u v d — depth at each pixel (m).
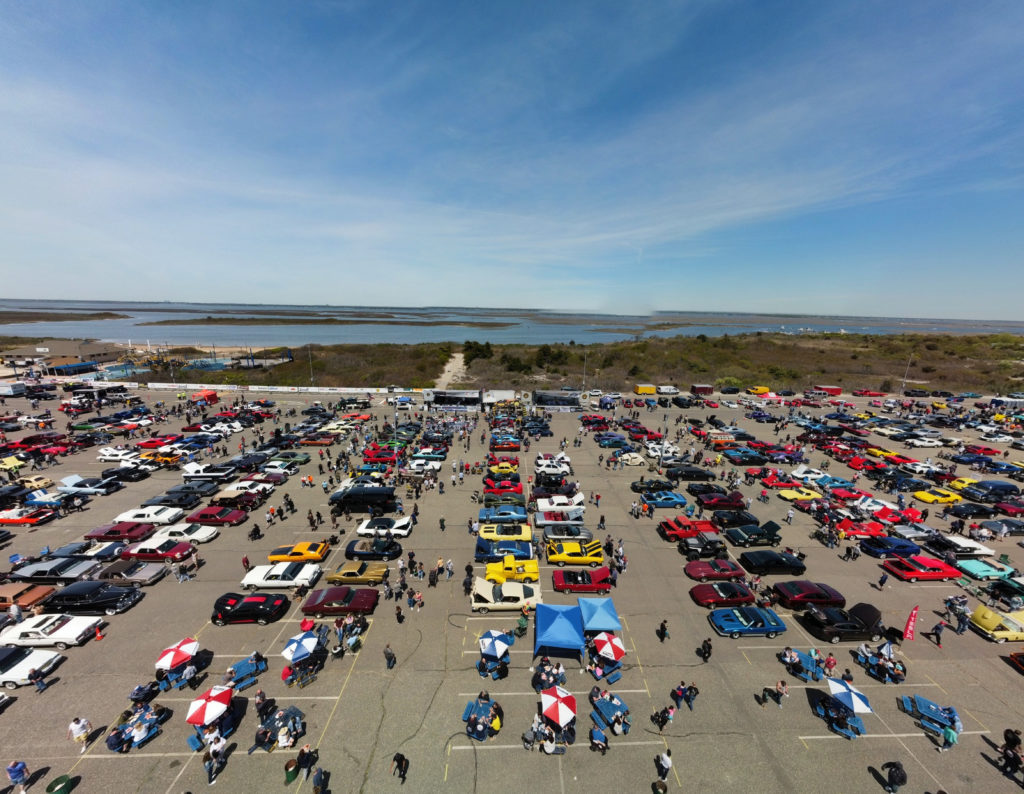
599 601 24.47
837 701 19.62
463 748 18.03
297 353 132.25
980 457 52.78
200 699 17.80
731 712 19.98
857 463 51.44
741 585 27.62
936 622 26.30
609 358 125.69
